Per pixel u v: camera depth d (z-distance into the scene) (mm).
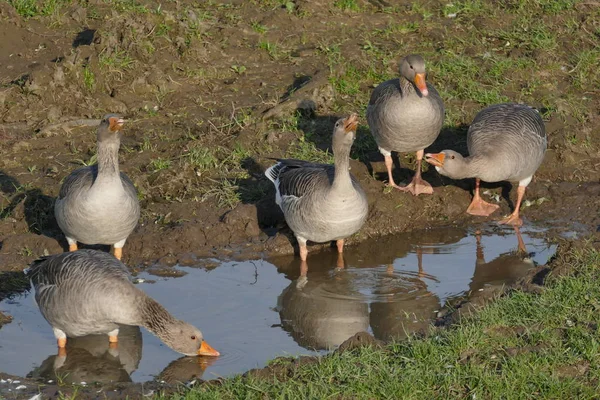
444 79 19625
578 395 9641
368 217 15656
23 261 13750
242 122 17828
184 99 18703
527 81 19688
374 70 19641
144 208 15484
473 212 16016
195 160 16531
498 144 15086
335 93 18922
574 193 16469
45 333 12195
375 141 17062
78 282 11008
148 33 19656
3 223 14664
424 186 16203
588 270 12492
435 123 15555
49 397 10266
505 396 9641
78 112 18016
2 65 19453
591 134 17828
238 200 15750
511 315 11336
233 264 14375
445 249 15039
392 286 13750
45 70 18297
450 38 21266
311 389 9742
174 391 10398
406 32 21609
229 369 11141
